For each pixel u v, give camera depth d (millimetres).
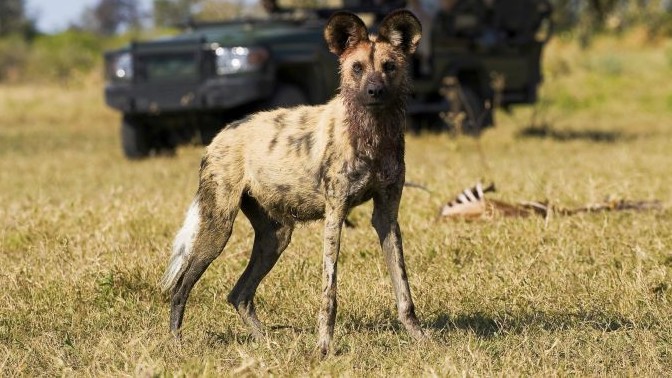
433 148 53938
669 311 22297
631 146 56125
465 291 24125
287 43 51188
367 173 19859
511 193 35500
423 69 57000
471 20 59000
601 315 22188
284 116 21266
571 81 101812
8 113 94438
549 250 27125
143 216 31719
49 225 31375
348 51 20109
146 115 52781
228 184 21328
